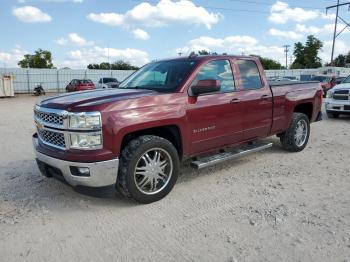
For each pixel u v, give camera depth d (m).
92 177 3.87
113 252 3.21
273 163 6.01
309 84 7.01
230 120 5.17
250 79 5.64
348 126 10.18
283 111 6.23
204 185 4.94
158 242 3.37
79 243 3.38
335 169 5.62
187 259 3.06
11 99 28.72
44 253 3.22
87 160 3.83
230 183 5.01
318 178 5.17
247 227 3.62
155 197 4.33
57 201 4.42
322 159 6.25
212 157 5.11
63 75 43.62
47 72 42.31
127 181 4.07
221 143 5.16
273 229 3.56
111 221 3.85
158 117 4.24
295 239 3.35
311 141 7.91
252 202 4.29
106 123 3.86
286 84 6.43
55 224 3.80
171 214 4.00
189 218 3.88
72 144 3.92
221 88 5.12
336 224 3.64
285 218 3.81
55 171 4.26
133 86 5.16
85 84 31.78
